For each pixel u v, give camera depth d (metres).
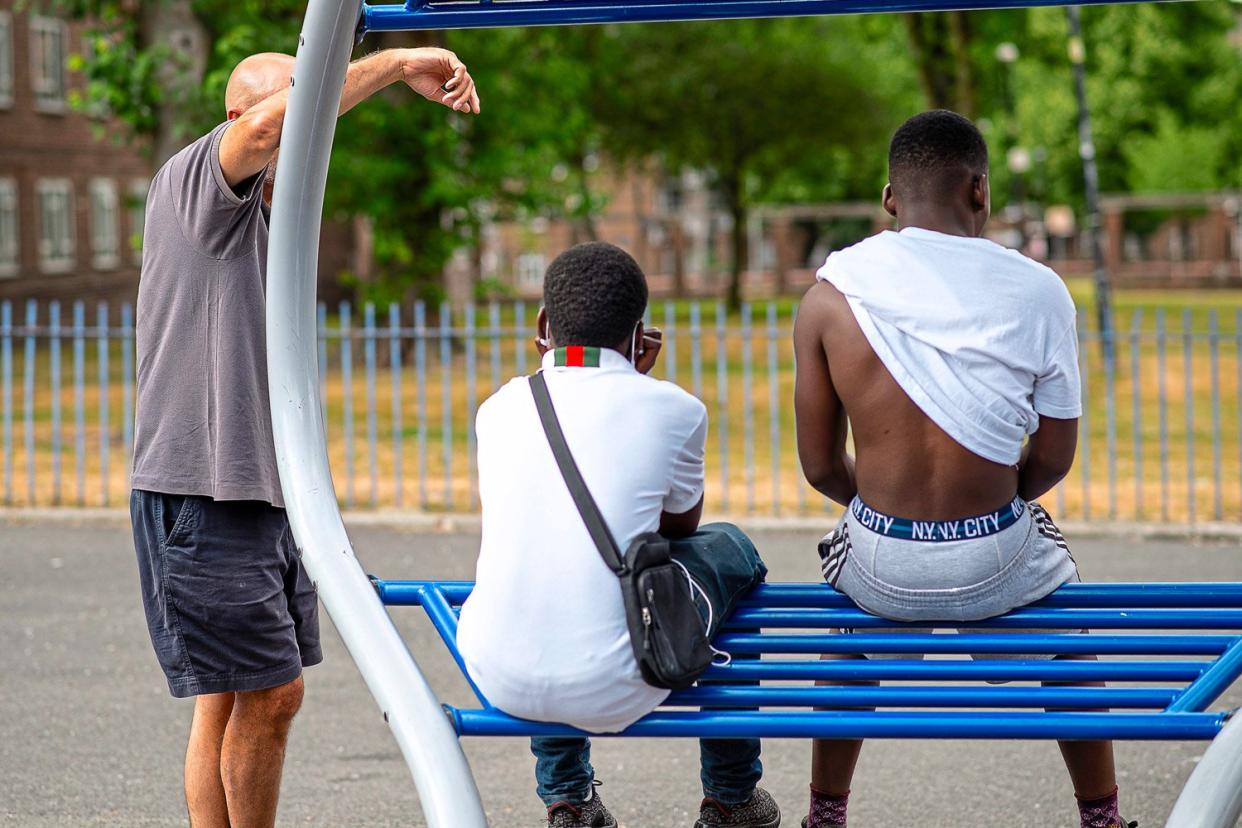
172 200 3.46
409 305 19.56
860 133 35.16
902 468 3.01
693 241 49.38
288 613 3.63
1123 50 42.56
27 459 11.29
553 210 21.56
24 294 29.56
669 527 3.08
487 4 3.10
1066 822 4.80
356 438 14.01
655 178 41.88
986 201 3.12
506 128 18.64
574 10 3.10
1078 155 44.34
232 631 3.44
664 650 2.75
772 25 34.94
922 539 3.00
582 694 2.76
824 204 50.19
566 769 3.77
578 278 2.96
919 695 2.83
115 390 18.03
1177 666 2.88
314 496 3.06
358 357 20.70
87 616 7.66
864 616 3.09
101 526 10.29
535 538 2.81
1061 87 43.22
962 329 2.95
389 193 18.03
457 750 2.74
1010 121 31.28
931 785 5.19
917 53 26.23
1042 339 2.97
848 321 3.03
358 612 2.93
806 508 10.80
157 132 14.30
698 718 2.79
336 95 2.96
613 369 2.94
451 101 3.26
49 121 30.75
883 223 46.25
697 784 5.21
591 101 29.83
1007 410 2.95
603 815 3.79
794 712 2.77
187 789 3.73
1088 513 10.27
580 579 2.79
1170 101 43.31
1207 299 38.16
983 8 3.06
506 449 2.89
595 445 2.86
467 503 10.99
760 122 34.03
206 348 3.45
